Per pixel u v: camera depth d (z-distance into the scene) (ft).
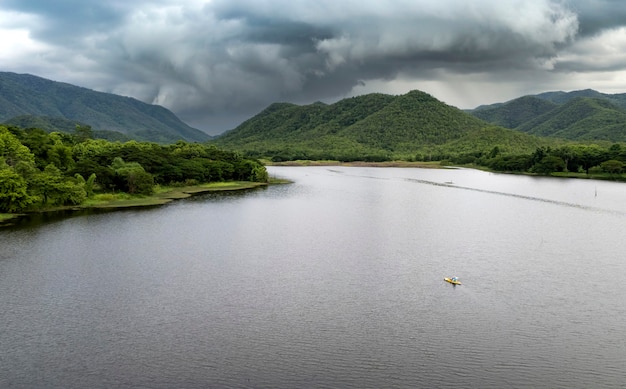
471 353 179.52
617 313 218.38
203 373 164.45
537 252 330.95
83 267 281.54
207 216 467.93
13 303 223.71
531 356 177.47
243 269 282.15
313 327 201.05
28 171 495.82
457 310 220.84
